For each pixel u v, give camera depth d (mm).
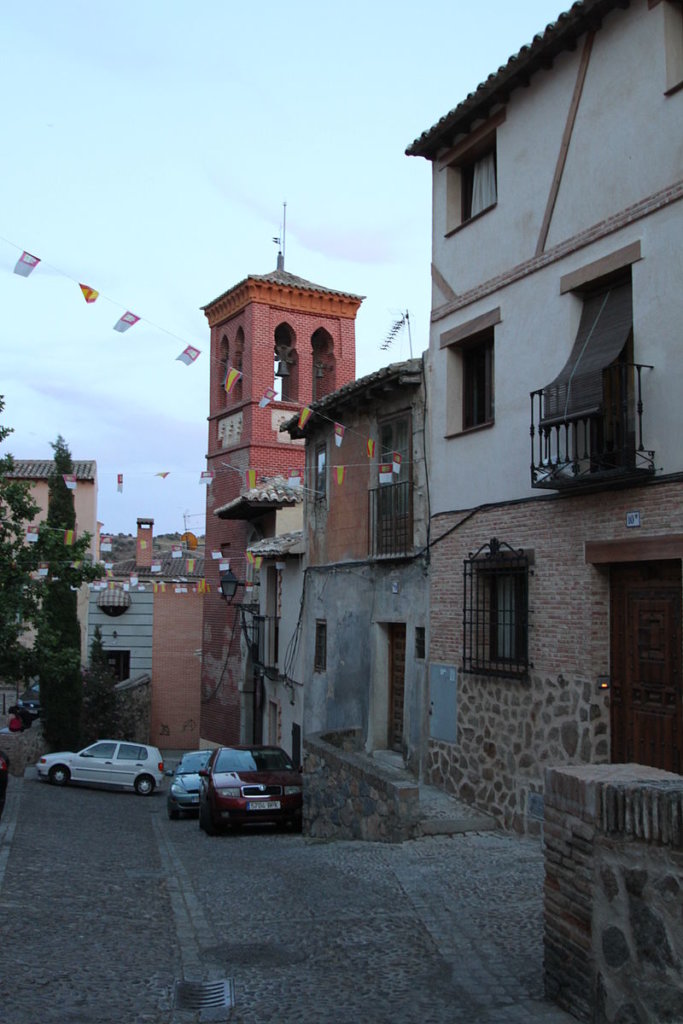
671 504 10109
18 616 20328
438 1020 5637
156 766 28656
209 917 8758
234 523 29984
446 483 14719
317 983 6512
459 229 14438
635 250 10812
